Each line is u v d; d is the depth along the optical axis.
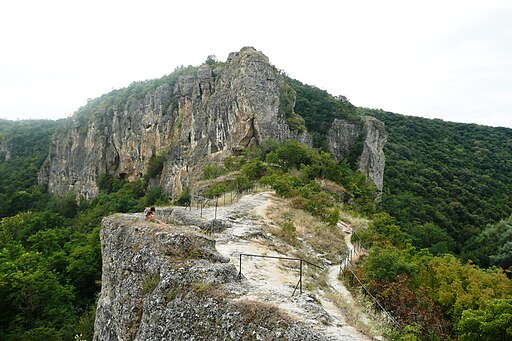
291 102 71.81
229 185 41.41
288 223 21.50
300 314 8.92
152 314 10.46
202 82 80.38
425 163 93.44
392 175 84.31
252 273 13.78
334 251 21.05
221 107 67.56
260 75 62.34
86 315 28.19
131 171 104.69
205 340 8.81
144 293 11.57
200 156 70.88
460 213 72.00
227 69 73.25
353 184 52.16
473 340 11.96
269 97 61.50
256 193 35.22
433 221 65.56
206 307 9.34
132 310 11.64
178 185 73.31
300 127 65.62
